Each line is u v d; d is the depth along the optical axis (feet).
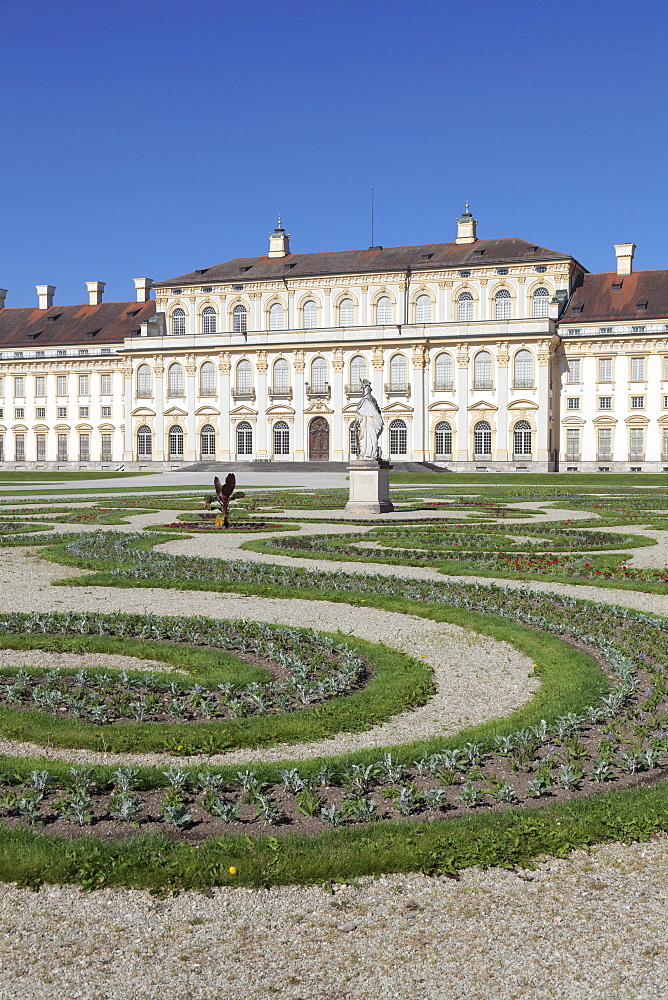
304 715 34.24
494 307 322.75
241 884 22.70
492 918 21.43
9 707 35.01
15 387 376.68
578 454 317.22
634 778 29.04
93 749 31.53
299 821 25.91
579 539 91.45
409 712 35.60
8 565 74.69
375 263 339.77
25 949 20.30
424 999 18.81
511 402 312.71
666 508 136.98
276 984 19.25
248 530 100.32
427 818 26.00
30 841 24.14
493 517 118.62
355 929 21.02
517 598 57.36
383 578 64.95
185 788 28.07
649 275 322.14
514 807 26.50
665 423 306.55
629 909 21.80
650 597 60.13
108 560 74.84
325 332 330.13
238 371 343.05
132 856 23.40
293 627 48.93
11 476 269.23
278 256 363.76
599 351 312.91
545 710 34.65
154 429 353.10
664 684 38.42
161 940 20.61
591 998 18.84
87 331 371.35
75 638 45.98
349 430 330.13
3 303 404.36
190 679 38.70
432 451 322.34
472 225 340.80
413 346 320.70
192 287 353.72
